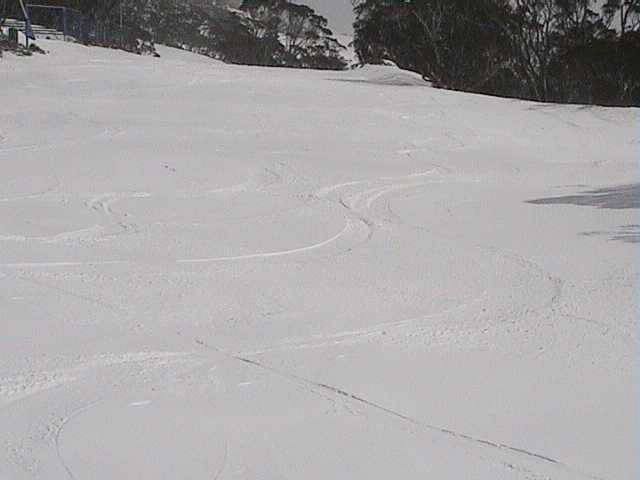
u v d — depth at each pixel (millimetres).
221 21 72000
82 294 9055
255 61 68938
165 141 19109
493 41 45250
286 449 5961
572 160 19125
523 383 7043
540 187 15766
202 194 14430
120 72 29688
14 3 45250
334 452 5930
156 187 14773
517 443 6078
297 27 70875
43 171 15664
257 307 8805
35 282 9414
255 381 7000
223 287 9453
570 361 7508
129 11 64188
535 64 44406
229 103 24734
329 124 22438
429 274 10078
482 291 9453
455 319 8555
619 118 26062
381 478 5629
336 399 6707
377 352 7652
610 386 7012
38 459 5797
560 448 6016
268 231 12070
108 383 6910
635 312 8750
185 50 62781
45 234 11477
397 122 23391
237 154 18031
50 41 41438
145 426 6242
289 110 24125
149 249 10930
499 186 15805
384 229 12289
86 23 52656
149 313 8531
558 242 11555
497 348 7793
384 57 50312
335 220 12820
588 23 42875
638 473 5707
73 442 6016
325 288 9492
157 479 5590
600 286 9617
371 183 15789
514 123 24625
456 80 45750
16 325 8078
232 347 7699
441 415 6469
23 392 6719
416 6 47188
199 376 7078
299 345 7781
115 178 15336
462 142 21109
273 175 16188
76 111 22453
